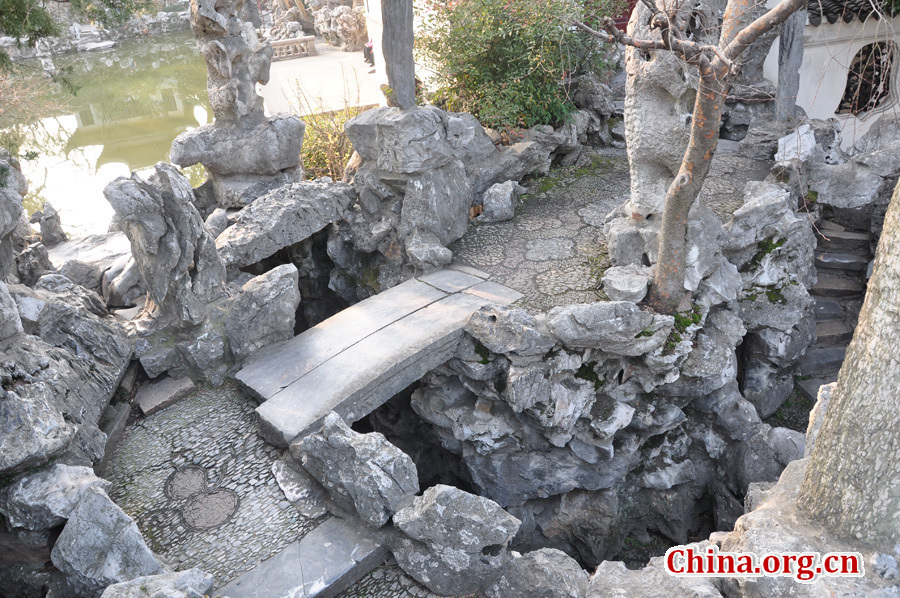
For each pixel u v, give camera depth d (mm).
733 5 5559
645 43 5289
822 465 4430
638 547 8344
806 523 4594
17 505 4812
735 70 5312
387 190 8672
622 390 7211
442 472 8352
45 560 4941
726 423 7789
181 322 6855
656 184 7477
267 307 6945
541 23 9703
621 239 7664
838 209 9852
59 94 22531
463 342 7066
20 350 5508
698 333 7355
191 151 9266
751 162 10586
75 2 7328
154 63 27188
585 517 7691
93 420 5898
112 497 5695
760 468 7570
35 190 15797
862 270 9438
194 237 6652
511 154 10133
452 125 9289
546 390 6809
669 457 7891
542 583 4934
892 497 4121
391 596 4938
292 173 9805
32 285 7879
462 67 10430
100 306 7203
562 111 10805
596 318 6559
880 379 3953
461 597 4953
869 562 4219
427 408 7520
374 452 5125
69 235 12891
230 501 5598
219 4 8805
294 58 23953
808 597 4098
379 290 8711
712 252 7172
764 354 8344
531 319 6859
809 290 9445
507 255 8578
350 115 12906
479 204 9844
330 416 5418
